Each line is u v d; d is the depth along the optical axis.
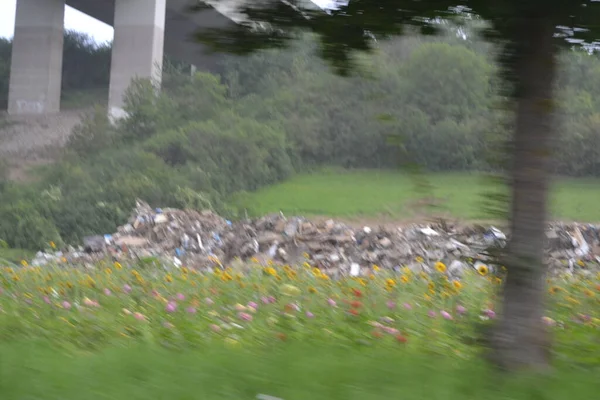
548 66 4.64
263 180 30.14
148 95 35.12
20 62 45.16
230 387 4.54
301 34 5.02
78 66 53.53
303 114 33.59
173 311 7.97
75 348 6.31
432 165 25.94
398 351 5.92
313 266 18.36
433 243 17.69
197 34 5.14
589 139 26.17
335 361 5.18
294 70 35.38
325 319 7.50
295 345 6.03
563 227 18.95
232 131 31.52
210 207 26.72
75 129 35.47
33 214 25.86
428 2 4.68
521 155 4.62
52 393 4.50
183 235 20.39
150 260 13.41
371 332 6.89
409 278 10.16
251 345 6.31
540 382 4.45
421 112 25.91
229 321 7.50
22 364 5.13
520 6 4.43
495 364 4.68
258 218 21.86
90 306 8.40
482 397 4.32
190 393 4.43
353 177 29.36
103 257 17.70
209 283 9.87
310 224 20.19
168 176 28.31
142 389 4.52
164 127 33.84
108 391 4.50
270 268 11.00
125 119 35.09
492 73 4.92
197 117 34.12
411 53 21.72
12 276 10.76
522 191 4.61
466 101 26.70
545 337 4.71
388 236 18.80
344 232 19.62
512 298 4.67
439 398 4.30
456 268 14.62
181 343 6.42
